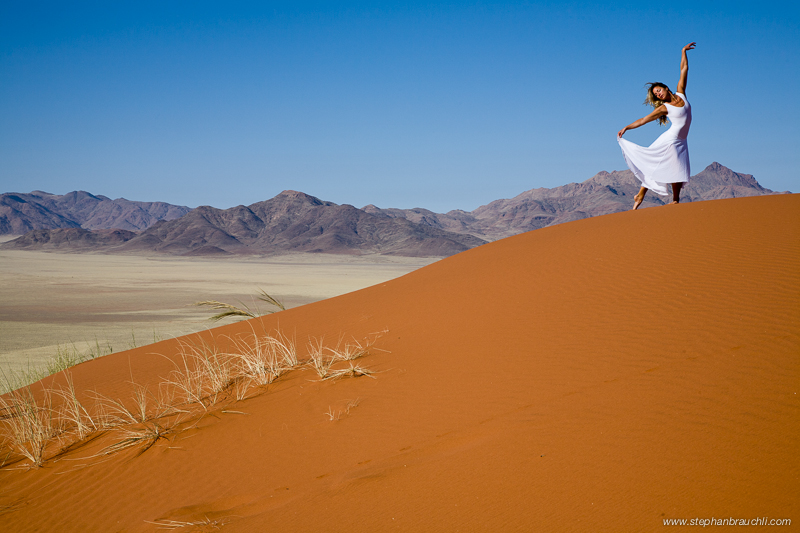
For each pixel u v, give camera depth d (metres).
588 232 10.48
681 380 4.39
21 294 53.81
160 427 5.70
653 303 6.29
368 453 4.47
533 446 3.93
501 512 3.27
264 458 4.73
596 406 4.30
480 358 6.01
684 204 10.69
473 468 3.83
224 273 100.31
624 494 3.17
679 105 9.72
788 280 5.99
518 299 7.93
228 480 4.48
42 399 7.89
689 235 8.37
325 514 3.64
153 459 5.07
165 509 4.18
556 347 5.75
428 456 4.20
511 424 4.36
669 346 5.10
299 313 12.45
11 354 20.75
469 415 4.72
